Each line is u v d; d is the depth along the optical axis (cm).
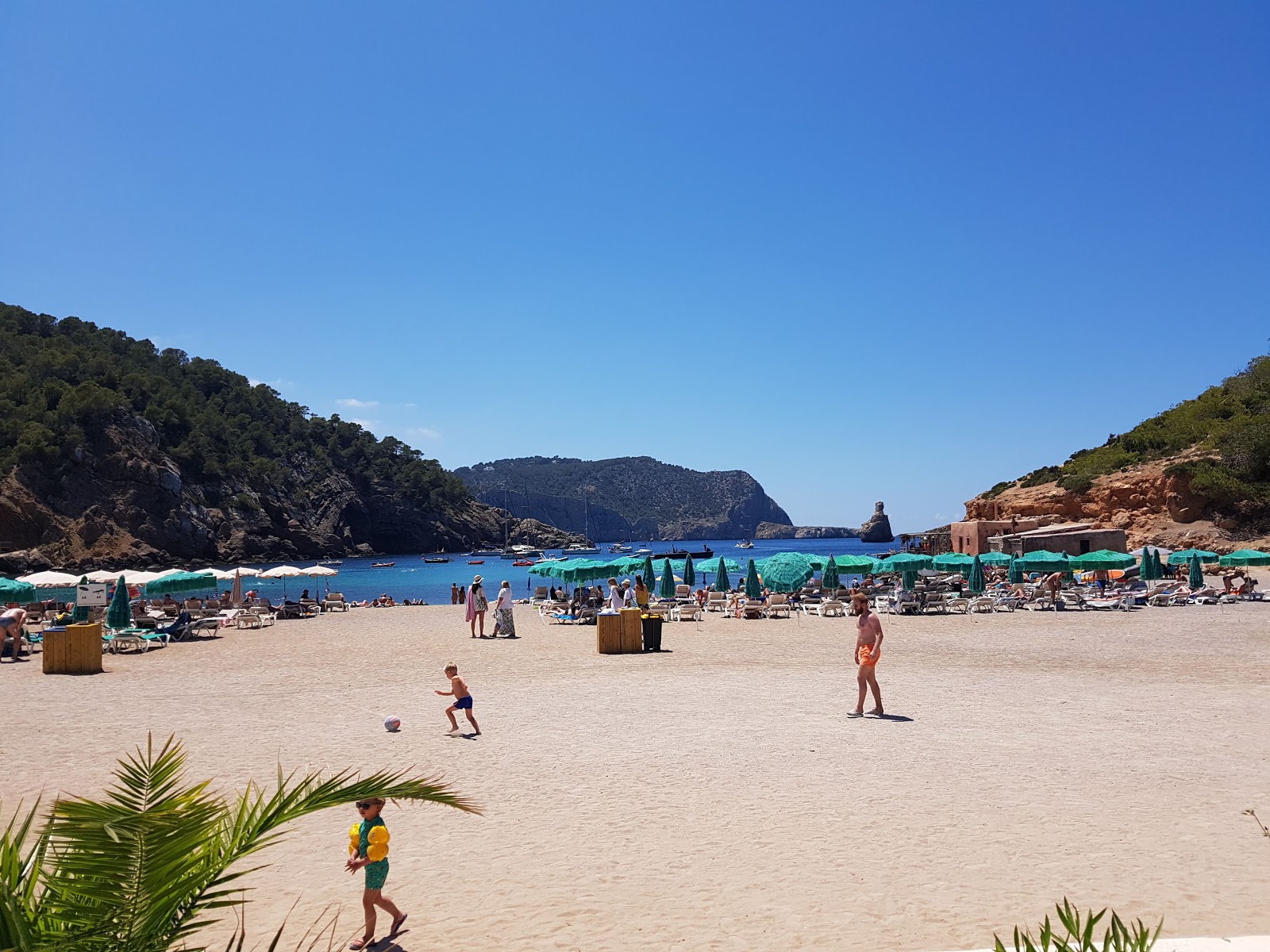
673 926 598
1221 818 823
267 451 16900
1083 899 630
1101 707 1412
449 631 2903
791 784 966
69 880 268
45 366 13338
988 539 6250
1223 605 3475
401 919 595
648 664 2027
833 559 3731
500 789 959
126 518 12006
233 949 562
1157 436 8556
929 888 659
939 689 1603
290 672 1927
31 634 2614
